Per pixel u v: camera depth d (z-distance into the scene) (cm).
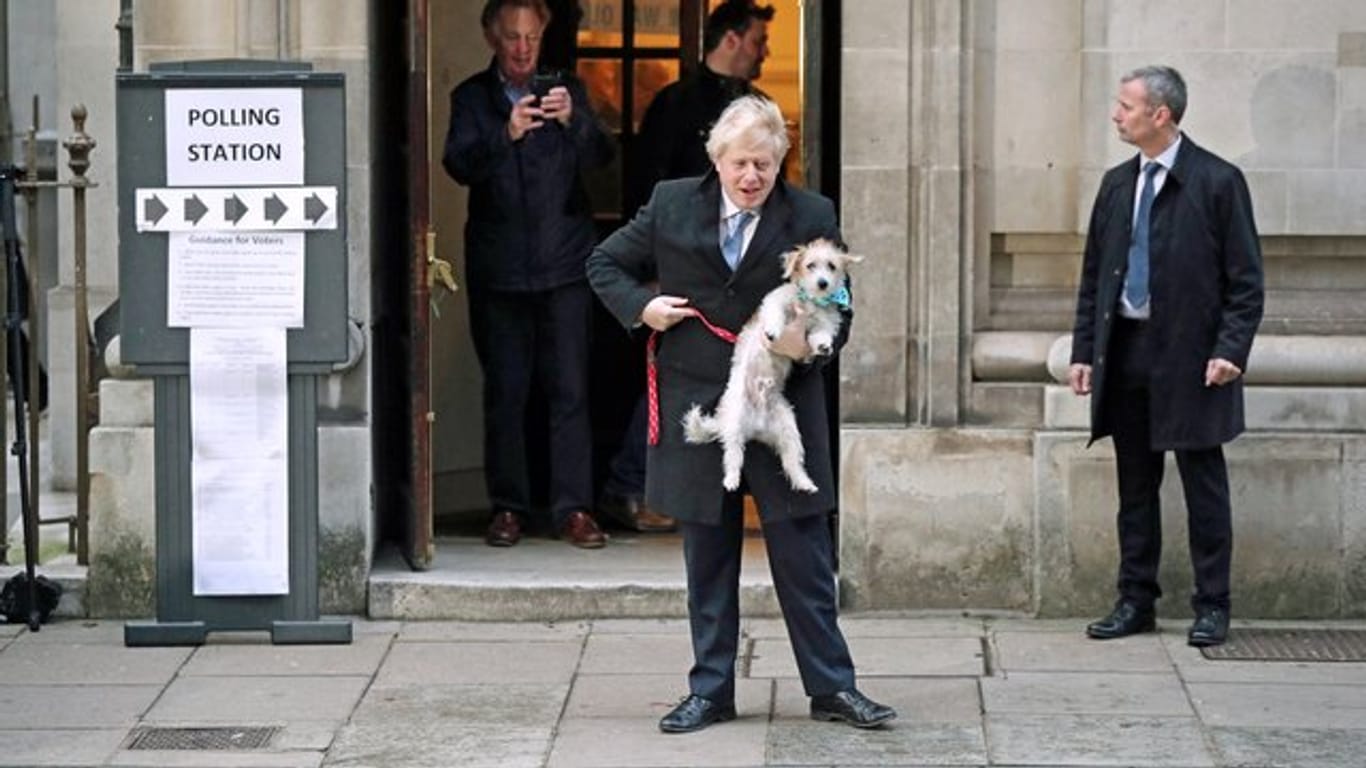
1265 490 873
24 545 905
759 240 727
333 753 739
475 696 797
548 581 896
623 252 748
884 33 877
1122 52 873
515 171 956
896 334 885
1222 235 822
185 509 852
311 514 855
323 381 894
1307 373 871
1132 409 844
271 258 841
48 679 820
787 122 1044
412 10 881
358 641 864
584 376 968
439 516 1028
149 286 841
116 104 867
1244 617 879
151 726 767
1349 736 746
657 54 1052
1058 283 898
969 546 888
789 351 722
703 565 755
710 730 757
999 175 888
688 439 737
